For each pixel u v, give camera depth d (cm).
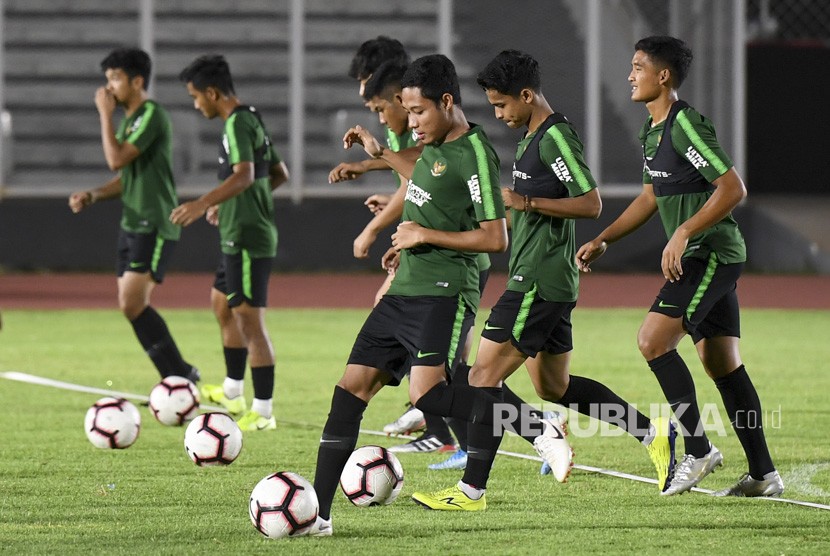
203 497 1894
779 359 3628
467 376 1958
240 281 2564
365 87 2189
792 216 6700
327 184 6519
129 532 1664
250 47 6694
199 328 4331
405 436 2472
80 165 6519
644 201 2038
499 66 1880
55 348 3809
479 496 1819
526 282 1847
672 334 1898
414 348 1681
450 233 1673
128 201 2847
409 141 2203
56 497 1891
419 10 6681
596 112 6469
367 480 1831
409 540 1631
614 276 6250
